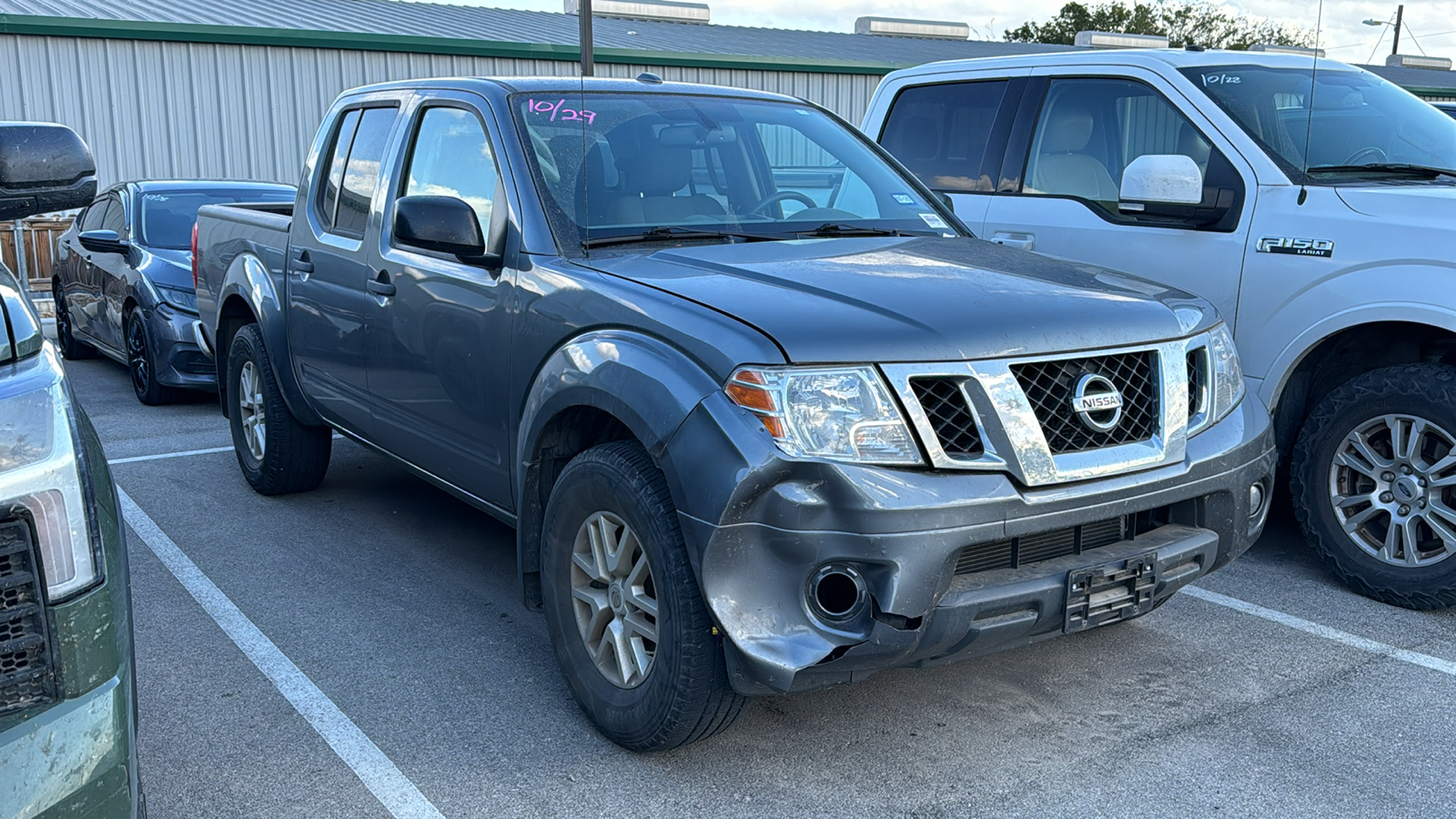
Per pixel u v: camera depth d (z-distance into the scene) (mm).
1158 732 3264
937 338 2746
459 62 21391
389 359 4254
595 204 3656
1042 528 2729
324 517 5387
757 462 2617
